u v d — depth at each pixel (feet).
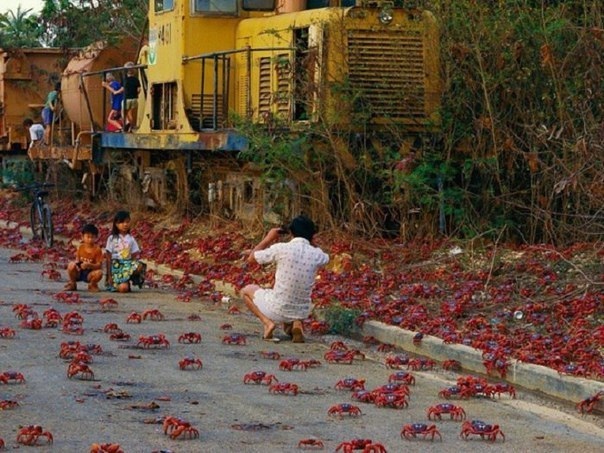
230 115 69.82
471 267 59.77
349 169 66.74
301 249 48.60
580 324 47.85
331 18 66.28
